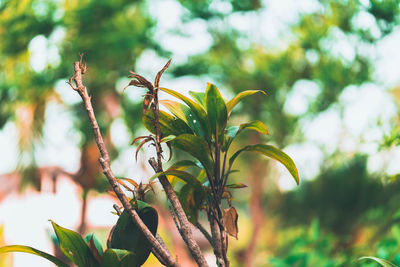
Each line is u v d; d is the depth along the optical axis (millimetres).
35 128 7133
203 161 828
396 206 2402
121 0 5852
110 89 6816
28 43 5625
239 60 6438
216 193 829
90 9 5754
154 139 820
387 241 1630
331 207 3252
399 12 3125
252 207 6496
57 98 7137
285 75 5883
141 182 851
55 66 6023
